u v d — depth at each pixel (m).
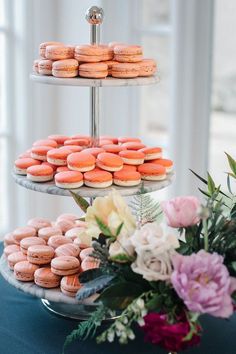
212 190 1.00
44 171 1.17
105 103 1.95
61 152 1.20
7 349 1.01
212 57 1.83
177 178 1.88
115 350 1.01
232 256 0.91
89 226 0.95
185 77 1.83
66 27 1.97
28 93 1.98
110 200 0.94
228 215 0.98
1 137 2.02
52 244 1.16
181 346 0.83
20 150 2.02
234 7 1.76
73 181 1.13
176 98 1.84
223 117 1.85
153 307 0.85
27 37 1.95
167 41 1.89
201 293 0.81
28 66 1.96
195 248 0.92
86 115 1.96
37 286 1.09
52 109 2.04
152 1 1.89
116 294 0.88
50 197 2.07
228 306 0.82
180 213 0.90
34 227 1.25
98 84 1.13
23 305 1.15
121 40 1.93
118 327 0.84
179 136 1.86
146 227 0.89
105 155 1.18
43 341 1.04
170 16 1.86
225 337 1.04
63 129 2.05
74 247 1.14
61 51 1.18
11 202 2.06
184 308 0.86
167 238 0.87
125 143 1.28
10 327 1.08
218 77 1.83
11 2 1.95
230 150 1.84
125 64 1.17
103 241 0.93
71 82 1.14
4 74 1.99
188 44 1.81
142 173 1.19
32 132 2.01
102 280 0.92
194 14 1.79
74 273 1.08
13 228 2.07
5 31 1.96
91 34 1.25
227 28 1.79
